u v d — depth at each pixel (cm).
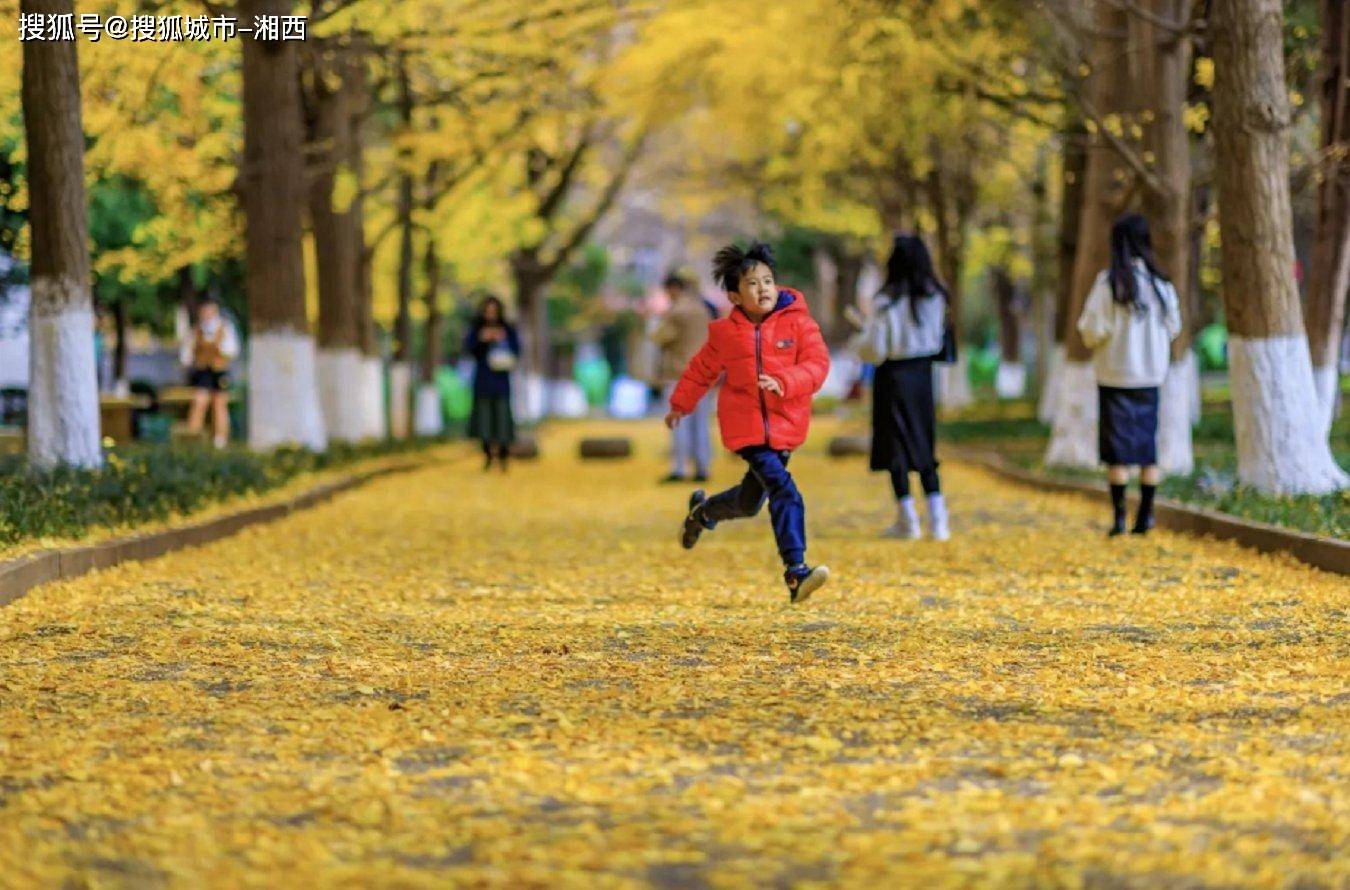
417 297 4450
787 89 3519
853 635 1014
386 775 650
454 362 8206
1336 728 729
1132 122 2170
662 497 2328
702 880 516
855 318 1625
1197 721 752
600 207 4972
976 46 2578
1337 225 2200
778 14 3209
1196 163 2481
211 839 558
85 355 1658
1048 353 4788
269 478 2069
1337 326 2219
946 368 5062
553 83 3139
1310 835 560
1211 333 6606
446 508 2106
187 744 711
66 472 1553
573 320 8262
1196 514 1591
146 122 2350
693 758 677
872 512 1975
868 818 586
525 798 617
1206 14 2091
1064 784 629
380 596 1214
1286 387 1709
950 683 847
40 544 1288
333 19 2388
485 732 732
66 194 1645
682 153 4822
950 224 4350
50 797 615
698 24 3325
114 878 517
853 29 2692
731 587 1262
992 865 521
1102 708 779
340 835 566
